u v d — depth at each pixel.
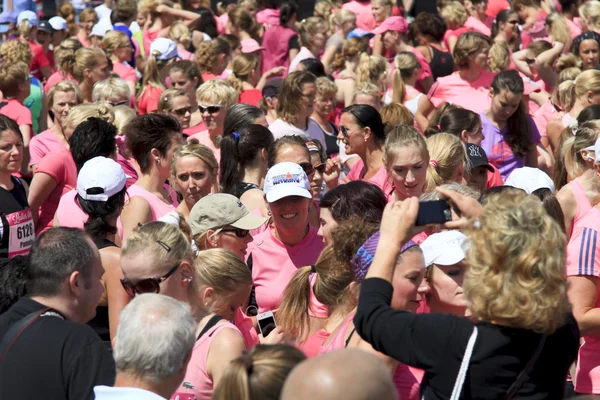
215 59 22.25
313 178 12.65
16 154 11.54
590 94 16.09
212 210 10.30
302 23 25.98
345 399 4.30
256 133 12.53
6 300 8.38
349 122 14.08
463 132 14.13
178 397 7.39
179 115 16.88
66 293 7.36
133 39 26.55
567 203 11.09
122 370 6.16
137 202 10.91
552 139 16.88
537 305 5.52
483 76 18.66
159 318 6.20
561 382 5.86
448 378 5.70
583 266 8.66
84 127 11.59
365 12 30.66
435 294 7.76
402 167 11.29
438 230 8.90
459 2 28.48
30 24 25.77
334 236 8.50
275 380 5.25
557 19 24.23
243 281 8.30
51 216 13.16
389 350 5.91
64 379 6.91
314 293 8.66
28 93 18.14
